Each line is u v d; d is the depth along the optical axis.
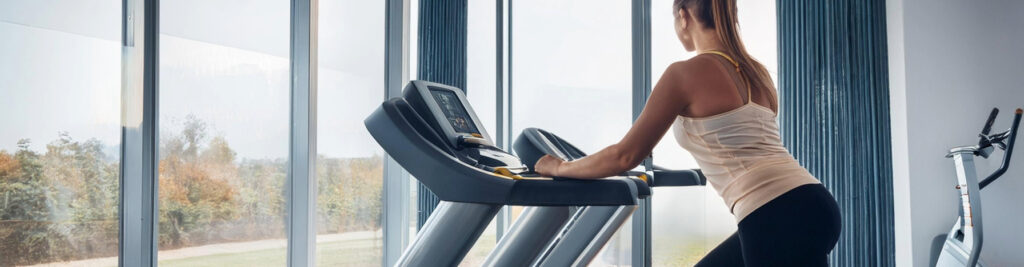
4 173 2.26
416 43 3.97
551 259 2.15
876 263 4.31
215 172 2.96
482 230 1.51
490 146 1.92
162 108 2.72
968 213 3.75
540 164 1.51
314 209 3.31
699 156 1.49
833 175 4.30
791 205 1.37
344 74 3.65
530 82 4.68
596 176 1.42
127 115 2.59
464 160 1.69
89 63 2.47
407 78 3.92
